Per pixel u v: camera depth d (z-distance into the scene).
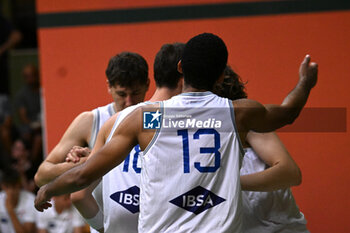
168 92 7.20
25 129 18.48
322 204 11.41
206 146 6.04
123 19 12.04
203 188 6.02
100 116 8.43
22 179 16.47
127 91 7.98
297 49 11.46
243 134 6.23
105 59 12.18
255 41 11.59
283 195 7.54
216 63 6.23
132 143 6.21
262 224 7.54
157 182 6.04
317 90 11.41
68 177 6.17
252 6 11.55
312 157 11.34
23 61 19.69
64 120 12.41
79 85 12.32
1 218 15.29
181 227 5.97
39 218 14.18
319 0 11.30
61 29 12.28
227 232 5.96
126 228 7.16
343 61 11.29
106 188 7.20
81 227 13.92
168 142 6.05
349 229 11.34
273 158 7.12
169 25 11.87
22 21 21.08
